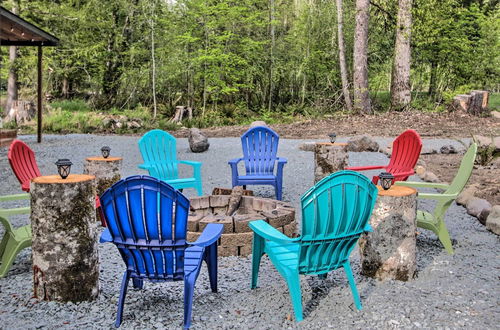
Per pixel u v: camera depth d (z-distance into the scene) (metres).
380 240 3.31
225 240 3.92
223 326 2.66
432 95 23.16
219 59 19.69
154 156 5.73
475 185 6.51
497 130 13.13
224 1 20.73
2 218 3.45
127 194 2.63
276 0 22.92
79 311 2.85
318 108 19.42
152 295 3.12
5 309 2.86
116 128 15.95
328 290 3.18
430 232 4.66
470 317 2.77
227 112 19.56
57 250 2.88
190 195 6.22
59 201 2.85
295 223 4.32
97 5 21.66
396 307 2.89
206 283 3.34
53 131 15.52
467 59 22.28
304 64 21.09
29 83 22.14
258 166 6.05
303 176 7.59
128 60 22.50
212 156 9.73
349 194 2.78
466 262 3.75
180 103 21.38
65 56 22.06
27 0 18.77
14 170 3.95
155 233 2.68
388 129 13.78
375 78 22.28
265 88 22.02
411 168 5.00
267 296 3.10
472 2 25.16
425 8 19.59
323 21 21.70
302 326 2.67
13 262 3.70
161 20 21.16
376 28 21.67
